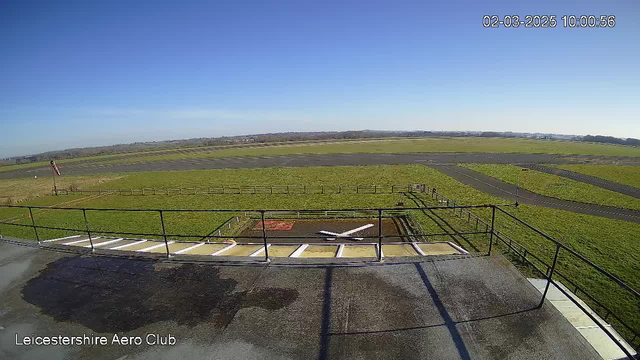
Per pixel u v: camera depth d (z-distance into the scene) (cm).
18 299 514
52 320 452
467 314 417
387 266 553
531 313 416
